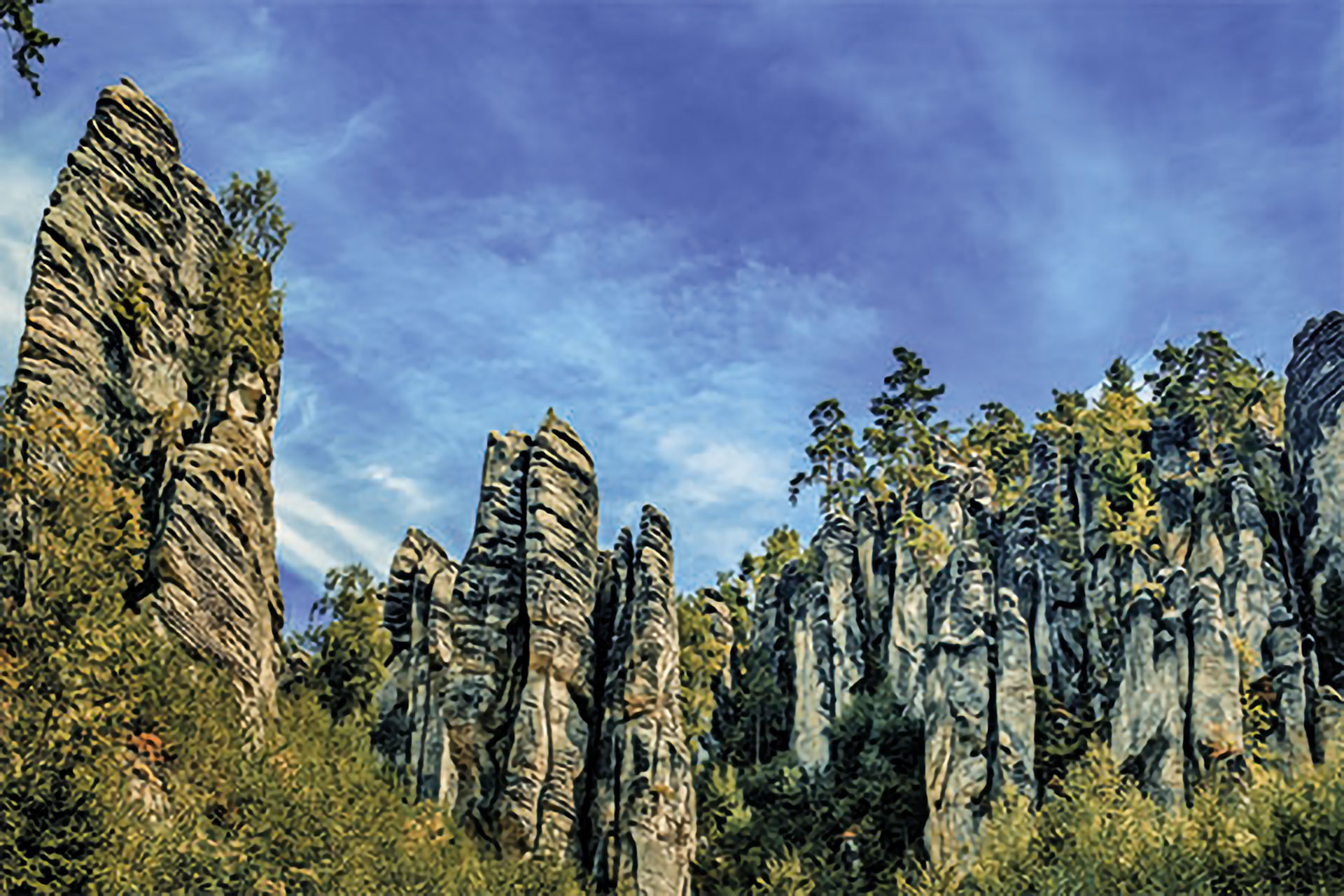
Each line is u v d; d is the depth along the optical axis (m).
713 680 133.38
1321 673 118.44
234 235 77.94
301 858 55.72
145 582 59.62
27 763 46.38
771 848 115.12
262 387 73.75
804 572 142.12
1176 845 76.75
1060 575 129.25
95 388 63.81
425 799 81.44
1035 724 116.38
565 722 89.19
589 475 99.81
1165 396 143.50
